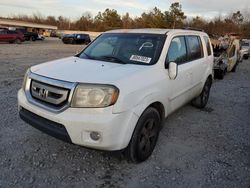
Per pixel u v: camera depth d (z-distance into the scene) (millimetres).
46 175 3191
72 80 3059
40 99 3258
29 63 12938
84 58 4242
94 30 89938
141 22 75875
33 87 3361
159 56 3957
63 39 36531
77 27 96750
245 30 67750
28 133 4250
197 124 5281
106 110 2945
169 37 4293
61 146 3891
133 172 3363
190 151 4047
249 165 3711
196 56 5379
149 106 3615
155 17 68250
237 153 4070
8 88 7121
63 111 3014
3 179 3057
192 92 5270
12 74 9438
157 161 3676
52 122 3115
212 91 8758
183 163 3666
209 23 70688
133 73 3389
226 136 4738
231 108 6660
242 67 17906
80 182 3100
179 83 4410
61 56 17594
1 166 3307
